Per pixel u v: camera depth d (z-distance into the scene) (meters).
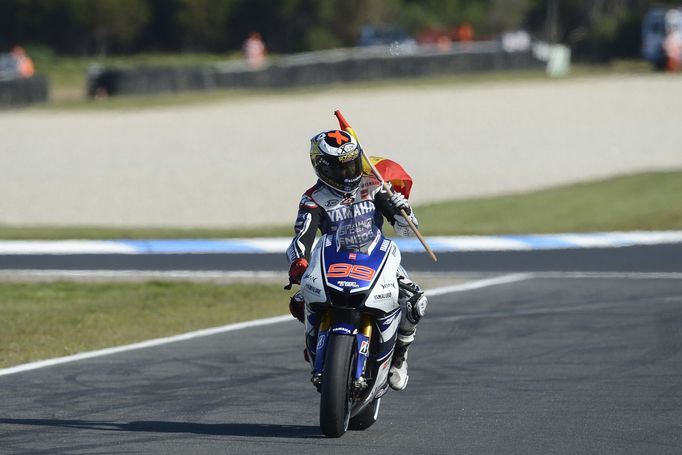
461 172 92.44
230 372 32.28
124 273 51.41
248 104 151.62
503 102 150.50
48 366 33.31
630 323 39.69
